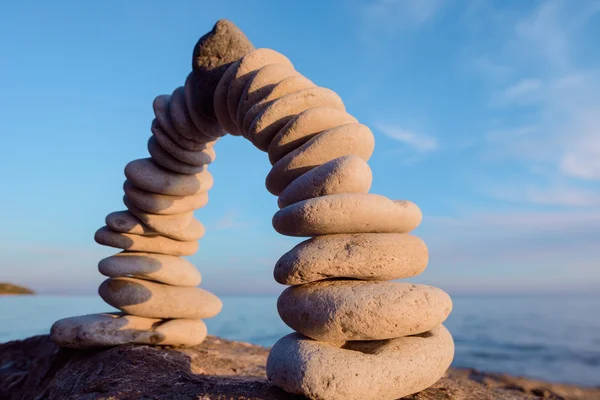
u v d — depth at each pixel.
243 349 0.56
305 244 0.29
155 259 0.46
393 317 0.26
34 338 0.55
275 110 0.33
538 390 0.47
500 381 0.53
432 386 0.34
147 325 0.45
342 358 0.25
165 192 0.46
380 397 0.25
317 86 0.35
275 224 0.30
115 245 0.47
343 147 0.31
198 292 0.47
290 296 0.29
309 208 0.28
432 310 0.27
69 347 0.42
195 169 0.47
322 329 0.27
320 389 0.24
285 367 0.26
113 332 0.42
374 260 0.27
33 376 0.45
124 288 0.44
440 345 0.28
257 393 0.27
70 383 0.36
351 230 0.29
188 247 0.48
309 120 0.32
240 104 0.37
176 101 0.45
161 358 0.39
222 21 0.42
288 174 0.32
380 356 0.25
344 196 0.28
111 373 0.35
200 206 0.49
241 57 0.39
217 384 0.31
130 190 0.46
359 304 0.26
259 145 0.35
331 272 0.28
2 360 0.51
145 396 0.29
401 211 0.29
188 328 0.45
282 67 0.36
